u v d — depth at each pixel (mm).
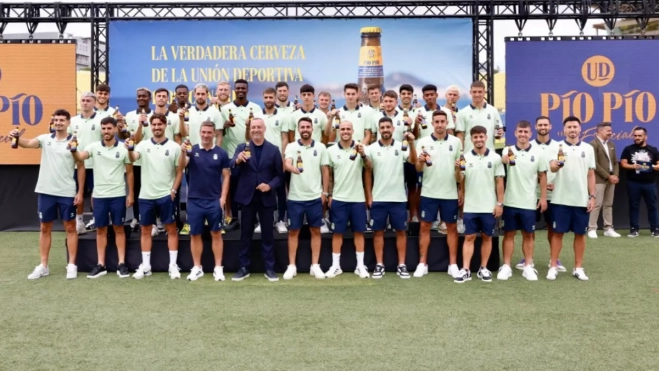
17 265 6750
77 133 7098
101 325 4438
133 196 6504
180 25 9203
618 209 9664
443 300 5168
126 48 9188
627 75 9469
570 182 5988
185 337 4156
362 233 6242
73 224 6129
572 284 5793
